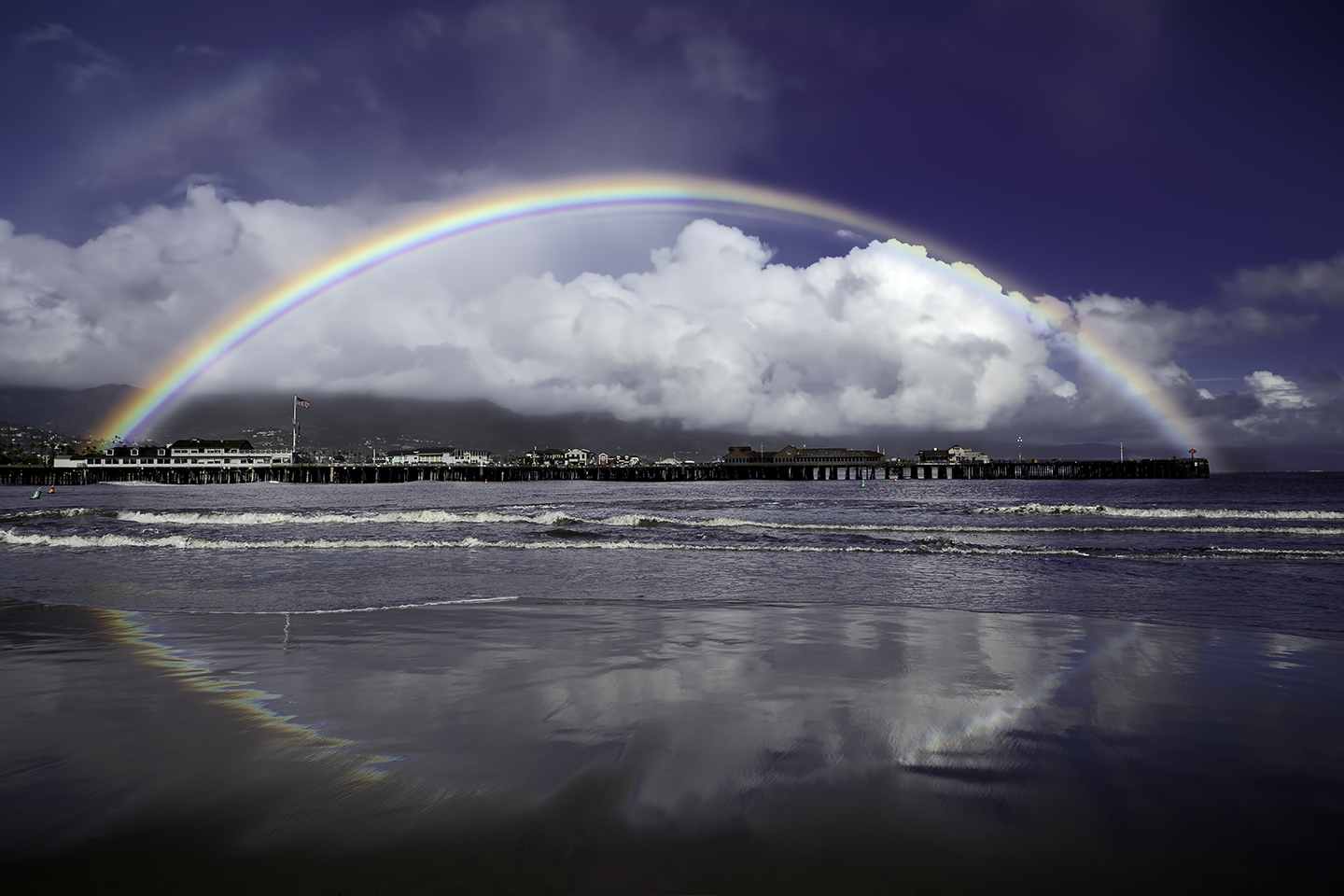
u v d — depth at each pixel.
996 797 4.00
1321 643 8.53
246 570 16.47
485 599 12.09
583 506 58.28
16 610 10.78
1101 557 20.19
